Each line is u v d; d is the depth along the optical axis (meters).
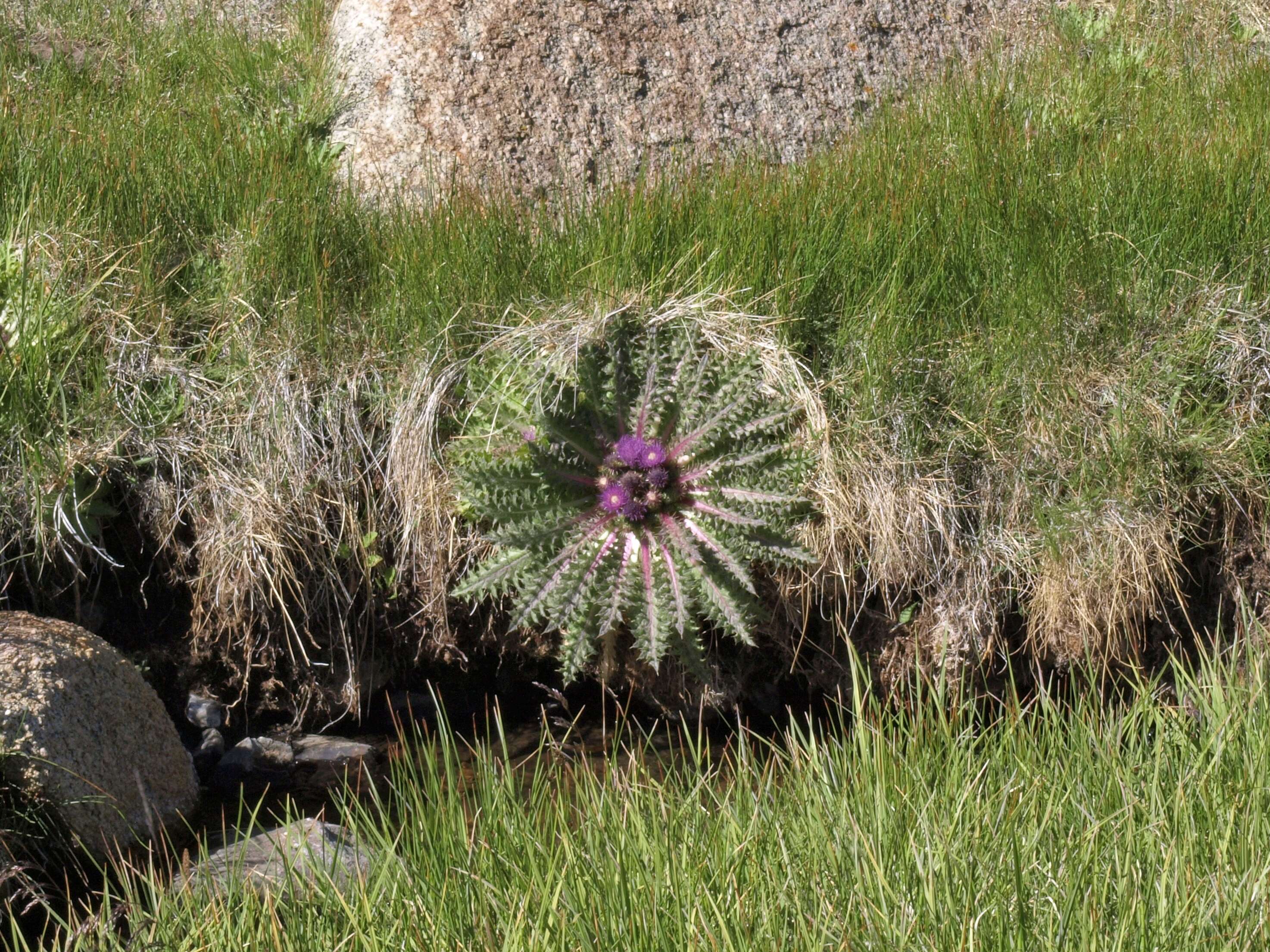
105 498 4.49
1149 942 2.60
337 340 4.82
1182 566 4.66
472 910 2.91
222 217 5.34
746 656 4.71
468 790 4.12
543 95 6.53
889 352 4.76
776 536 3.97
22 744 3.46
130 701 3.94
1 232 4.98
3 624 3.83
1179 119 6.49
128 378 4.64
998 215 5.29
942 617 4.57
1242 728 3.49
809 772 3.32
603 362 4.19
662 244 5.12
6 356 4.46
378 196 5.83
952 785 3.24
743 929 2.70
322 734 4.61
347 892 3.05
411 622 4.67
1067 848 2.91
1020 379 4.84
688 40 6.96
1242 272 5.10
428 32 6.47
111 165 5.41
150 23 7.76
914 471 4.63
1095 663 4.57
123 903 3.00
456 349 4.77
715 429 4.10
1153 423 4.70
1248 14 8.03
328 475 4.57
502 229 5.24
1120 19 7.99
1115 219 5.30
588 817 3.18
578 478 4.12
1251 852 2.94
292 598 4.55
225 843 3.74
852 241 5.13
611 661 4.41
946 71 7.16
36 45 7.29
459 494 4.37
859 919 2.74
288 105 6.71
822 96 7.15
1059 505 4.63
